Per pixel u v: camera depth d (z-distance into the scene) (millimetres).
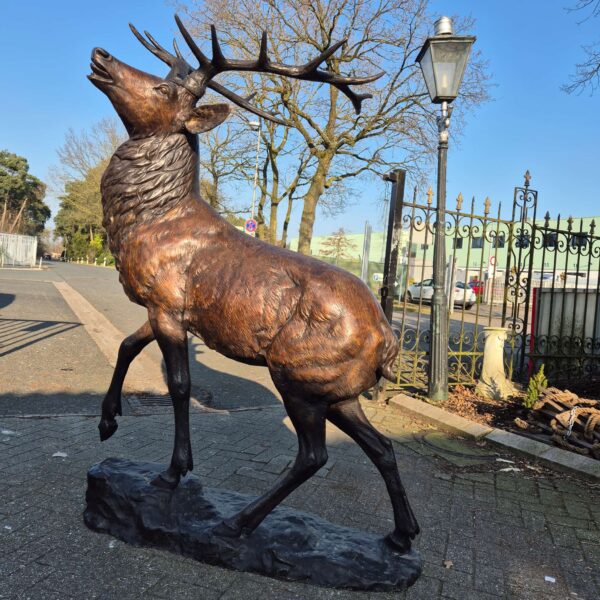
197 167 2668
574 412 4422
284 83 13445
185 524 2441
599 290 7273
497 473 3836
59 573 2223
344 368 2164
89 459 3533
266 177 20375
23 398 4961
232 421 4691
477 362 8125
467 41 5141
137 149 2523
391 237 5508
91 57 2408
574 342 6984
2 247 29766
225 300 2318
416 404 5328
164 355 2500
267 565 2293
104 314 11734
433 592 2289
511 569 2529
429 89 5496
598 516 3182
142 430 4234
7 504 2809
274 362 2252
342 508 3086
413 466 3879
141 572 2271
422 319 14617
